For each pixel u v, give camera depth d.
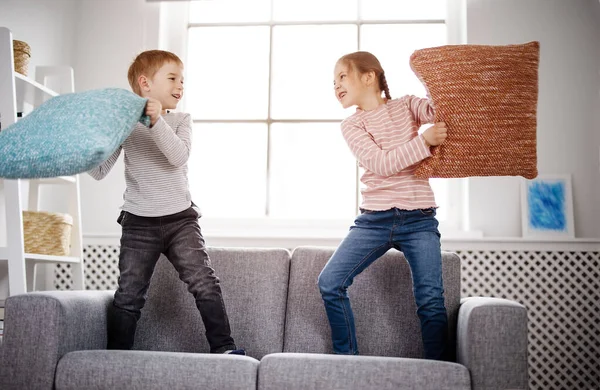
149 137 2.11
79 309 1.82
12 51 2.34
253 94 3.43
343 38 3.41
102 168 2.18
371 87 2.20
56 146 1.64
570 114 3.08
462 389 1.60
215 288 2.04
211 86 3.45
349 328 2.00
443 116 1.89
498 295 2.99
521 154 1.88
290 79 3.42
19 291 2.26
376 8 3.41
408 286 2.09
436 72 1.92
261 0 3.47
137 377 1.63
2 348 1.69
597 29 3.12
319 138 3.37
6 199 2.29
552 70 3.11
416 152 1.90
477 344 1.66
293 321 2.11
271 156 3.38
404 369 1.62
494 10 3.17
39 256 2.48
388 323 2.07
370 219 2.02
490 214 3.06
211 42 3.47
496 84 1.89
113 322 2.00
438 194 3.27
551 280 2.97
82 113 1.71
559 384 2.96
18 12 2.93
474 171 1.89
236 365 1.65
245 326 2.11
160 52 2.25
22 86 2.54
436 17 3.38
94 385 1.64
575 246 2.95
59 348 1.70
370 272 2.12
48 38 3.14
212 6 3.47
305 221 3.27
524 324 1.67
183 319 2.13
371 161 1.99
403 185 2.02
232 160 3.40
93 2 3.37
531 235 2.99
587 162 3.05
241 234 3.11
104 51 3.33
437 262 1.98
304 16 3.44
